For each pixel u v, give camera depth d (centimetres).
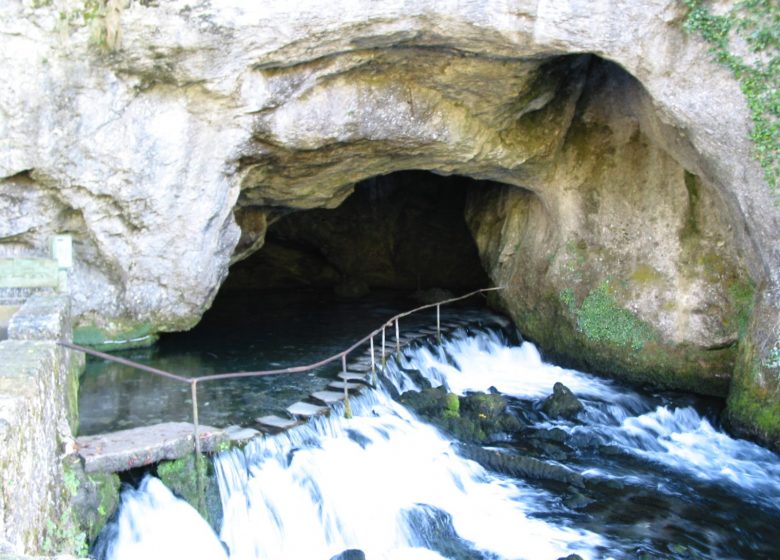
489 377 1302
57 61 838
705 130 942
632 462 969
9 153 876
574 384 1265
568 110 1243
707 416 1112
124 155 935
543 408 1127
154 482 675
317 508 747
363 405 971
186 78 894
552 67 1109
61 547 527
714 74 892
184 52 857
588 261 1315
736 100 893
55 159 904
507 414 1061
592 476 910
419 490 822
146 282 1089
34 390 498
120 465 648
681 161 1098
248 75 920
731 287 1131
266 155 1051
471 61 1003
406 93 1048
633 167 1245
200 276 1101
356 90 1008
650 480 910
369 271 2036
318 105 991
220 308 1686
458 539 745
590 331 1296
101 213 988
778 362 976
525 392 1218
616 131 1263
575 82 1203
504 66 1014
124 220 1010
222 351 1217
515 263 1525
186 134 954
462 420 1010
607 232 1288
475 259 1950
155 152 949
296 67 944
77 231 1018
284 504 735
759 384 1004
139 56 854
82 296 1075
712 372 1154
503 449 971
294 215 1950
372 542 729
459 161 1222
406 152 1156
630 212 1253
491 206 1670
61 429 618
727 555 743
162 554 635
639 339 1225
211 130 965
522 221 1544
